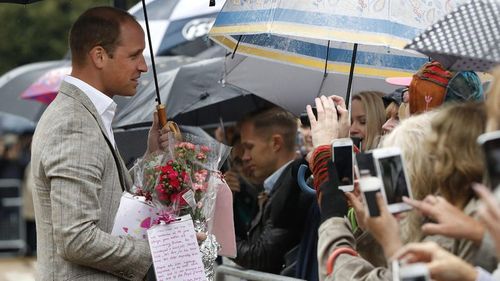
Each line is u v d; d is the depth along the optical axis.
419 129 3.97
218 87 8.59
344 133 4.88
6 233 18.88
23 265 17.75
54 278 5.22
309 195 6.43
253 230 6.94
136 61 5.46
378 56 6.53
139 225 5.25
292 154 7.66
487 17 3.84
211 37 6.40
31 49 27.28
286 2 5.18
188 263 5.24
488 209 3.20
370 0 5.13
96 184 5.17
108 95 5.45
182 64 9.28
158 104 5.93
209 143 5.52
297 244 6.67
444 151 3.79
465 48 3.79
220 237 5.59
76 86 5.35
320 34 5.07
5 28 27.23
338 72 6.57
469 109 3.81
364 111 6.36
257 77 7.84
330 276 4.05
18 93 12.38
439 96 4.84
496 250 3.35
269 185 7.20
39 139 5.25
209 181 5.43
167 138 5.77
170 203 5.29
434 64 4.91
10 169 19.41
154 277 5.48
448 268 3.41
